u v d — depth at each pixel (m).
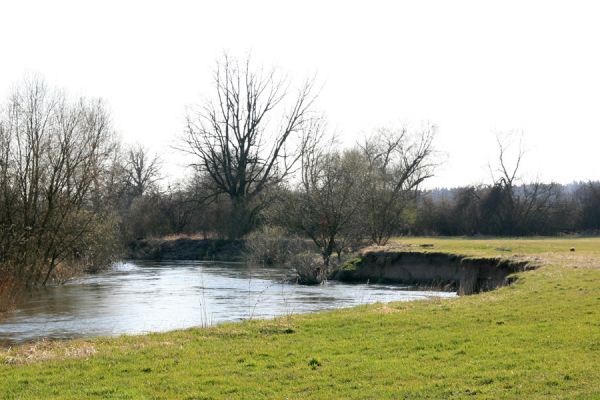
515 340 12.98
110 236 42.41
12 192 33.25
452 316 16.52
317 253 43.12
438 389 9.87
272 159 62.19
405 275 38.59
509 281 26.95
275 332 15.19
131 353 13.07
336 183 42.88
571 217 79.94
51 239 34.62
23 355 13.48
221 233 64.75
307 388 10.20
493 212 78.62
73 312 25.00
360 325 15.72
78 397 9.86
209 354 12.80
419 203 78.19
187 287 34.66
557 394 9.28
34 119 34.00
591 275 23.16
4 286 25.89
